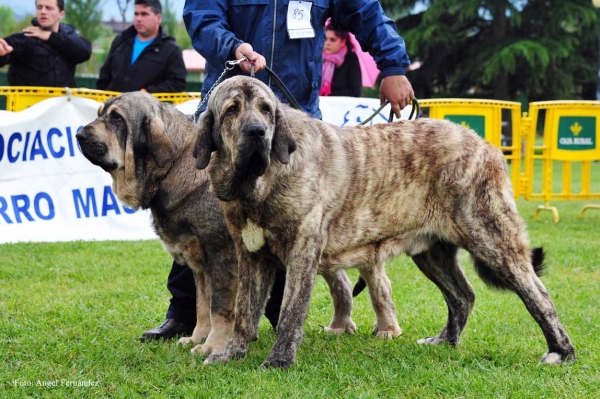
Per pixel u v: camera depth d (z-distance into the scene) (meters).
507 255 5.15
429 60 36.56
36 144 9.74
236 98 4.56
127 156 5.36
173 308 5.98
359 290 6.38
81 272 8.14
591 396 4.35
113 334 5.77
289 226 4.74
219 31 5.30
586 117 12.92
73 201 9.98
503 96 35.59
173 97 11.03
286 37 5.54
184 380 4.65
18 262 8.51
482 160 5.20
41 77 10.83
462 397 4.36
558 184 18.66
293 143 4.65
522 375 4.74
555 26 35.03
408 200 5.21
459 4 34.41
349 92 11.30
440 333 5.76
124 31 11.24
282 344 4.82
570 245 10.04
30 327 5.85
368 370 4.88
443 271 5.68
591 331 5.89
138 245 9.76
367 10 5.81
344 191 5.00
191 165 5.35
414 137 5.24
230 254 5.33
